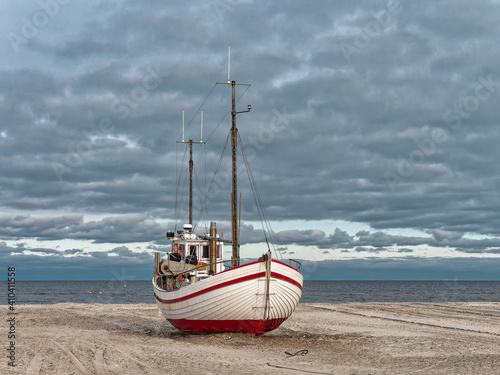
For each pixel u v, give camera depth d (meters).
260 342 19.56
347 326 26.34
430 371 14.14
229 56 22.53
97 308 39.88
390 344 19.48
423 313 34.78
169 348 18.38
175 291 20.42
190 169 38.91
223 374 13.70
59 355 16.88
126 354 17.03
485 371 14.12
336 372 14.00
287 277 19.08
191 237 23.25
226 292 18.55
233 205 21.50
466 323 28.08
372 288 157.88
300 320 29.38
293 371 14.13
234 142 21.92
